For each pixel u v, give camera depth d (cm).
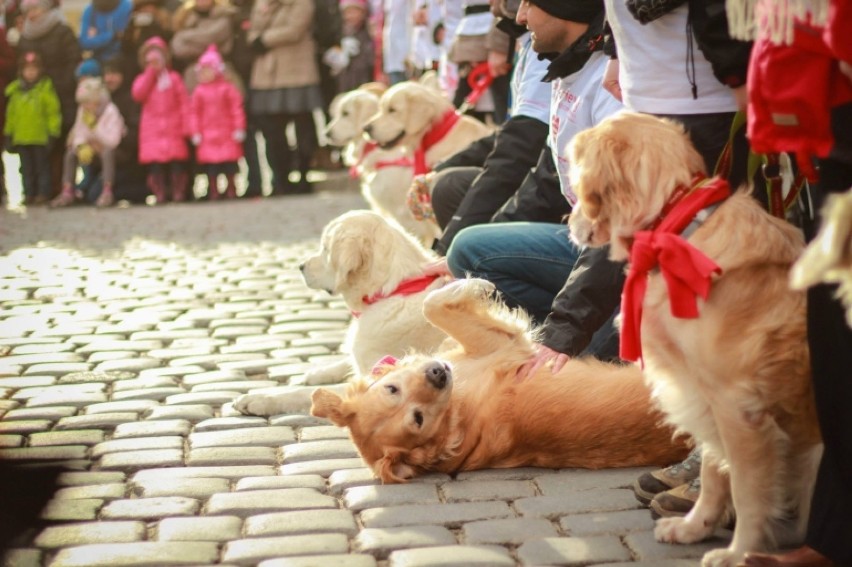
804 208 357
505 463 389
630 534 320
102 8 1336
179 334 607
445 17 862
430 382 375
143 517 344
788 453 285
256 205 1244
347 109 942
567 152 309
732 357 277
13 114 1350
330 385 501
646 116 299
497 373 399
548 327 375
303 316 642
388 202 800
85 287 756
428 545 316
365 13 1372
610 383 388
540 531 326
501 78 762
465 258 481
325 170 1495
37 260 882
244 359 549
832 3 232
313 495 359
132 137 1330
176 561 308
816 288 262
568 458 384
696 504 314
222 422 443
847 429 265
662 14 327
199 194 1488
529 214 505
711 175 343
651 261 284
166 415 451
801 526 292
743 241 280
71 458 403
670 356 293
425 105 757
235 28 1320
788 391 277
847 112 250
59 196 1388
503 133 541
